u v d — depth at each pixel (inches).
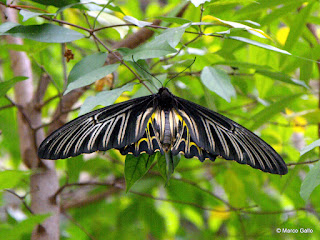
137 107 47.5
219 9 49.1
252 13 50.0
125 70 53.7
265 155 46.9
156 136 47.3
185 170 55.4
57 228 51.8
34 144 51.6
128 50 47.8
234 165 54.1
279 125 54.1
